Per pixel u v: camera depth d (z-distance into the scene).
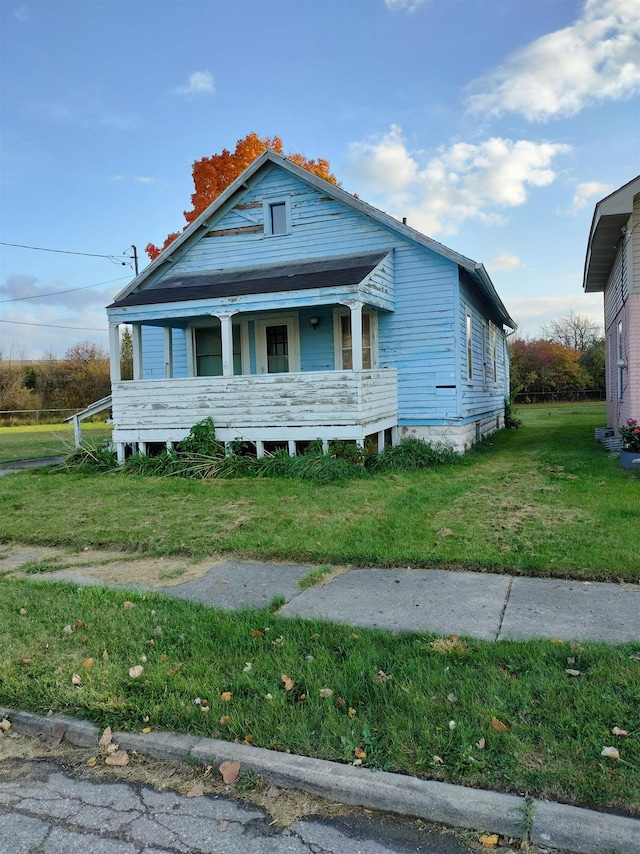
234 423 11.33
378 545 5.84
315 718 2.90
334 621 4.16
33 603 4.76
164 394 11.76
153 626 4.20
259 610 4.41
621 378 12.53
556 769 2.43
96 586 5.18
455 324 12.23
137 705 3.11
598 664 3.28
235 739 2.82
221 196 13.59
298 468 10.07
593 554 5.23
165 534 6.74
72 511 8.12
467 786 2.40
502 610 4.25
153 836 2.32
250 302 11.09
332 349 13.48
